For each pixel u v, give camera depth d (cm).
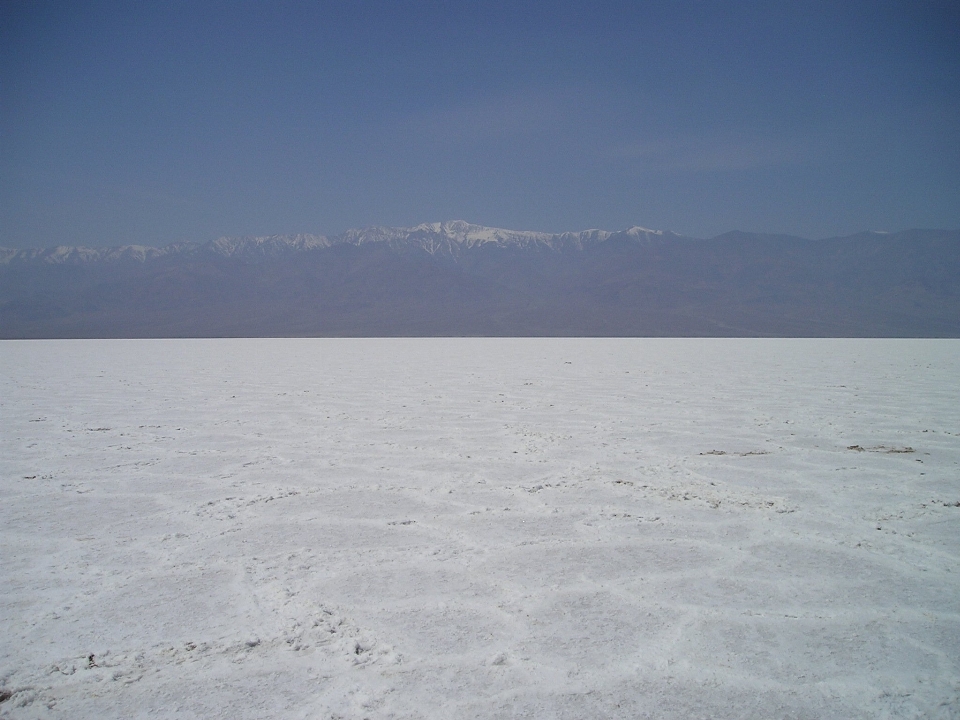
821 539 540
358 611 408
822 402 1370
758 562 490
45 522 583
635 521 584
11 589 441
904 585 450
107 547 520
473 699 316
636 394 1518
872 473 757
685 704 314
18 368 2444
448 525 573
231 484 711
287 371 2291
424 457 841
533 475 746
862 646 369
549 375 2070
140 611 408
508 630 385
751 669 345
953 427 1064
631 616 404
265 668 343
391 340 7744
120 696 318
